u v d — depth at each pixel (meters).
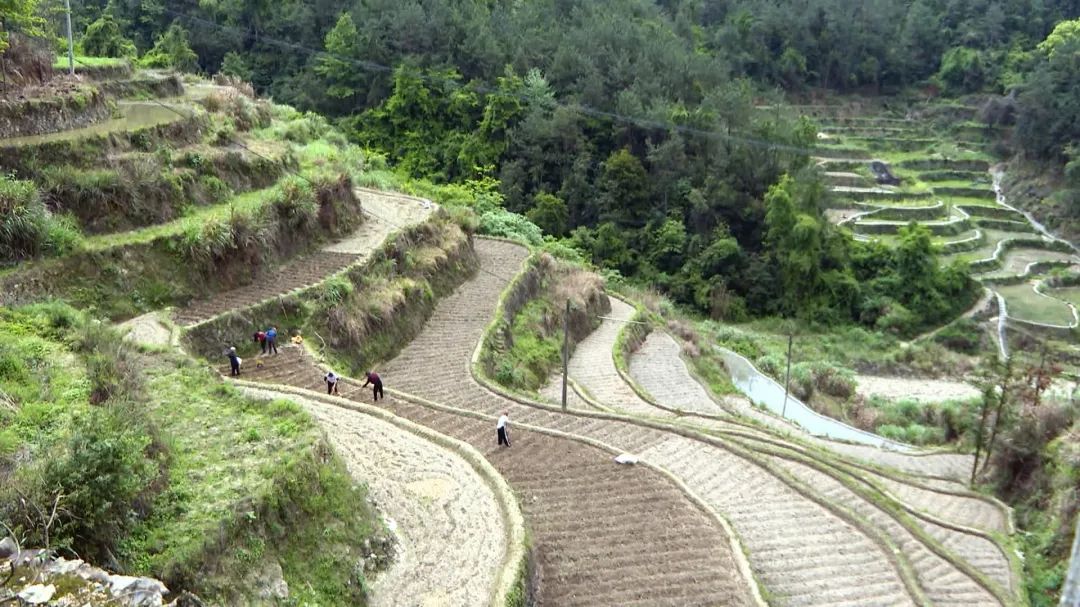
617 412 31.02
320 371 27.05
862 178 84.81
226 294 29.16
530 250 47.12
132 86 38.22
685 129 64.94
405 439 21.88
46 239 25.00
